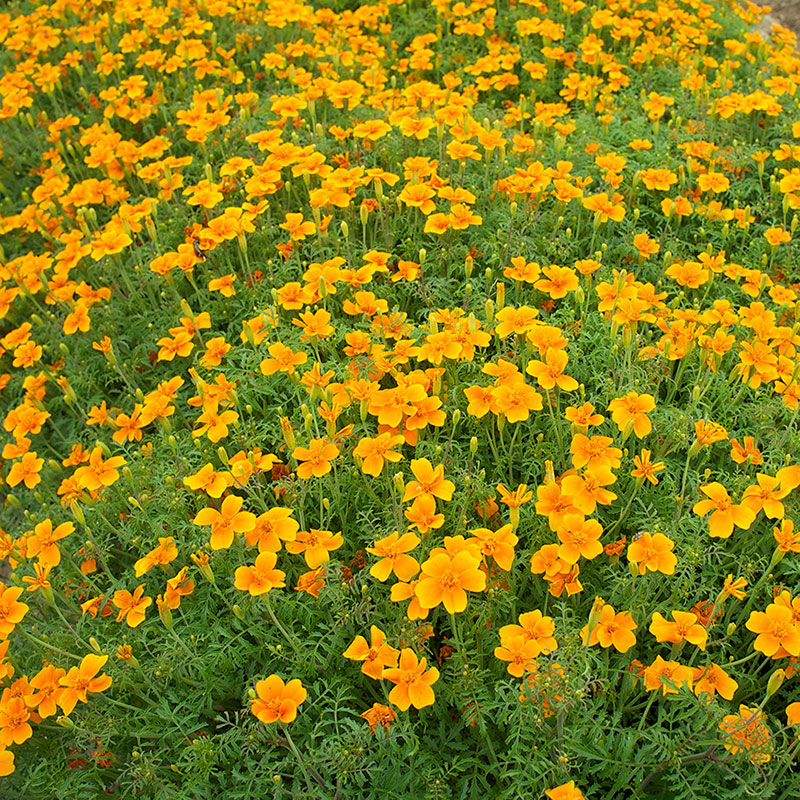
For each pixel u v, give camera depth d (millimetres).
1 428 576
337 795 350
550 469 371
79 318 533
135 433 462
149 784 365
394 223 576
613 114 711
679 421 419
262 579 352
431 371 427
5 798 399
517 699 347
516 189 539
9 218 656
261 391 478
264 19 857
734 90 785
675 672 342
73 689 354
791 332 450
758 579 409
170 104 774
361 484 430
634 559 353
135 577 423
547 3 916
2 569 537
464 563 340
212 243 531
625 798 359
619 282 440
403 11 938
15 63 902
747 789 333
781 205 603
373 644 353
